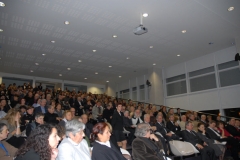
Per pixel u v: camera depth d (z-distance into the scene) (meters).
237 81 8.88
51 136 1.53
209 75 10.09
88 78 15.07
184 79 11.34
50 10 5.79
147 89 13.76
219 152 4.80
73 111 5.23
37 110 5.86
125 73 13.47
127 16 6.17
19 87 10.55
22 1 5.34
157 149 2.86
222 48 9.22
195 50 9.34
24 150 1.39
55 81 15.36
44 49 8.80
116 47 8.66
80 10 5.82
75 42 8.06
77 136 2.30
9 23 6.48
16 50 8.90
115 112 5.17
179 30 7.18
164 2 5.48
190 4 5.58
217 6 5.70
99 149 2.30
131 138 5.53
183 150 4.42
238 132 6.32
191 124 5.07
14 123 3.39
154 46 8.62
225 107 9.20
